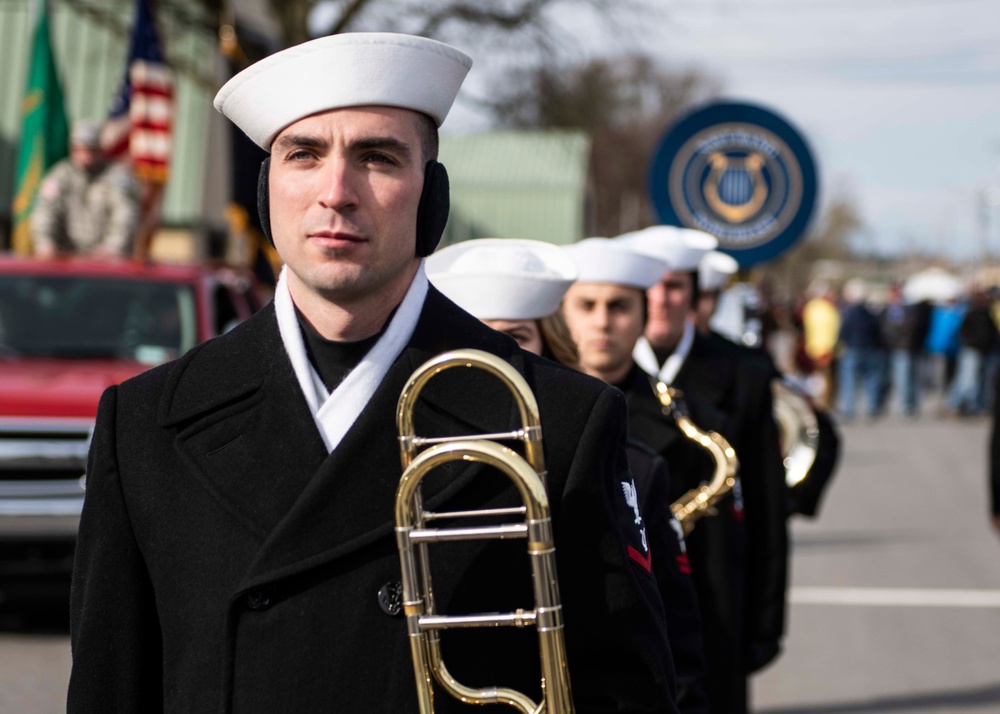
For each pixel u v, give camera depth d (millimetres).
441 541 1857
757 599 4270
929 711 6059
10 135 19297
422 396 1975
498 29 16062
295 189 1938
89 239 9227
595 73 17859
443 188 2037
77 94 19047
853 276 107750
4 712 5742
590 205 44781
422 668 1841
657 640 1993
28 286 7945
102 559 1988
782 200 6828
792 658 6922
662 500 2938
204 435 1979
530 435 1889
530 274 3105
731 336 6930
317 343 2020
